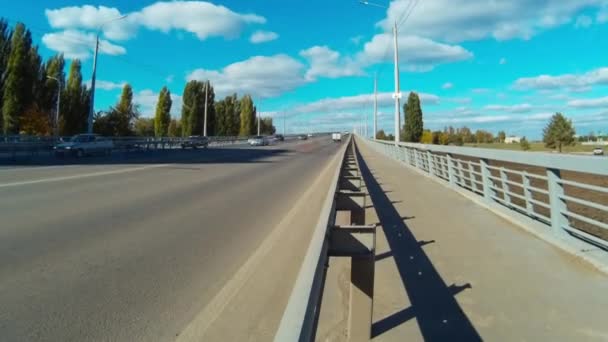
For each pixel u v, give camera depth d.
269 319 3.93
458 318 3.83
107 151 31.28
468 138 96.94
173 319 3.89
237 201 10.70
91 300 4.24
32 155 27.66
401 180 15.34
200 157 30.30
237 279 4.97
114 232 6.98
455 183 12.88
